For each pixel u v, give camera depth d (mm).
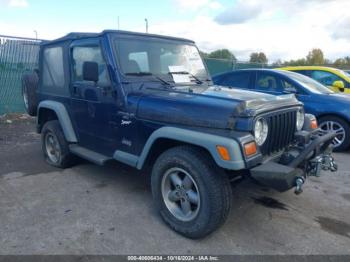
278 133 3143
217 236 3111
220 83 7496
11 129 7586
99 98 3869
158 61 3988
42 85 5148
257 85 6973
